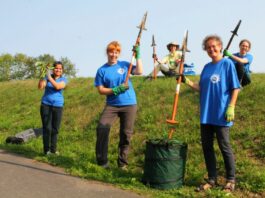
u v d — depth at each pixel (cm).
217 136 559
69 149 852
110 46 664
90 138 923
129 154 766
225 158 557
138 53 663
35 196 525
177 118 880
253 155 673
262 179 575
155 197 536
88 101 1191
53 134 795
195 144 746
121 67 669
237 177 605
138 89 1125
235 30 681
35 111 1297
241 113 813
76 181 604
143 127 880
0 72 6162
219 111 554
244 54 837
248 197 545
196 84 606
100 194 544
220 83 558
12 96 1546
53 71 798
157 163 574
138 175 645
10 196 520
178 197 539
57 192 546
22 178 608
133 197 535
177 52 1216
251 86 917
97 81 666
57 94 795
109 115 664
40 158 752
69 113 1138
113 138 875
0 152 823
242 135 738
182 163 586
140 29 668
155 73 1192
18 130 1133
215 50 566
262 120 777
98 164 680
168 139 593
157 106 970
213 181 571
